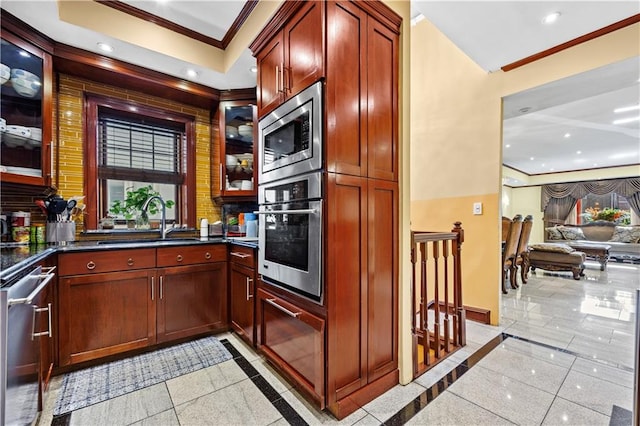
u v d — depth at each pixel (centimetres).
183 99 292
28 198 220
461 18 209
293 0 160
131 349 205
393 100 178
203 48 248
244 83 278
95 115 254
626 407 155
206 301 240
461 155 308
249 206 329
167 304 221
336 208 146
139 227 275
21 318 117
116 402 160
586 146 620
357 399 154
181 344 233
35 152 201
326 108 143
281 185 176
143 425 143
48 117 205
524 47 242
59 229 213
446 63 321
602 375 187
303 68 157
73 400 161
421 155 343
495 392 168
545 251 525
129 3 207
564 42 235
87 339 191
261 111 201
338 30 149
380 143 170
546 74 250
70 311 186
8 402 101
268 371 192
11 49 190
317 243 146
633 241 743
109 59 233
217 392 170
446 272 220
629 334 255
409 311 182
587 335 253
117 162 269
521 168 865
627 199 836
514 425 142
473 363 202
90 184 250
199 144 310
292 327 169
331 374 145
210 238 290
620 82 247
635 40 209
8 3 173
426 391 170
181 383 179
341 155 149
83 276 190
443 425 142
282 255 176
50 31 198
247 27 221
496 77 282
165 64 243
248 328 220
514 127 502
